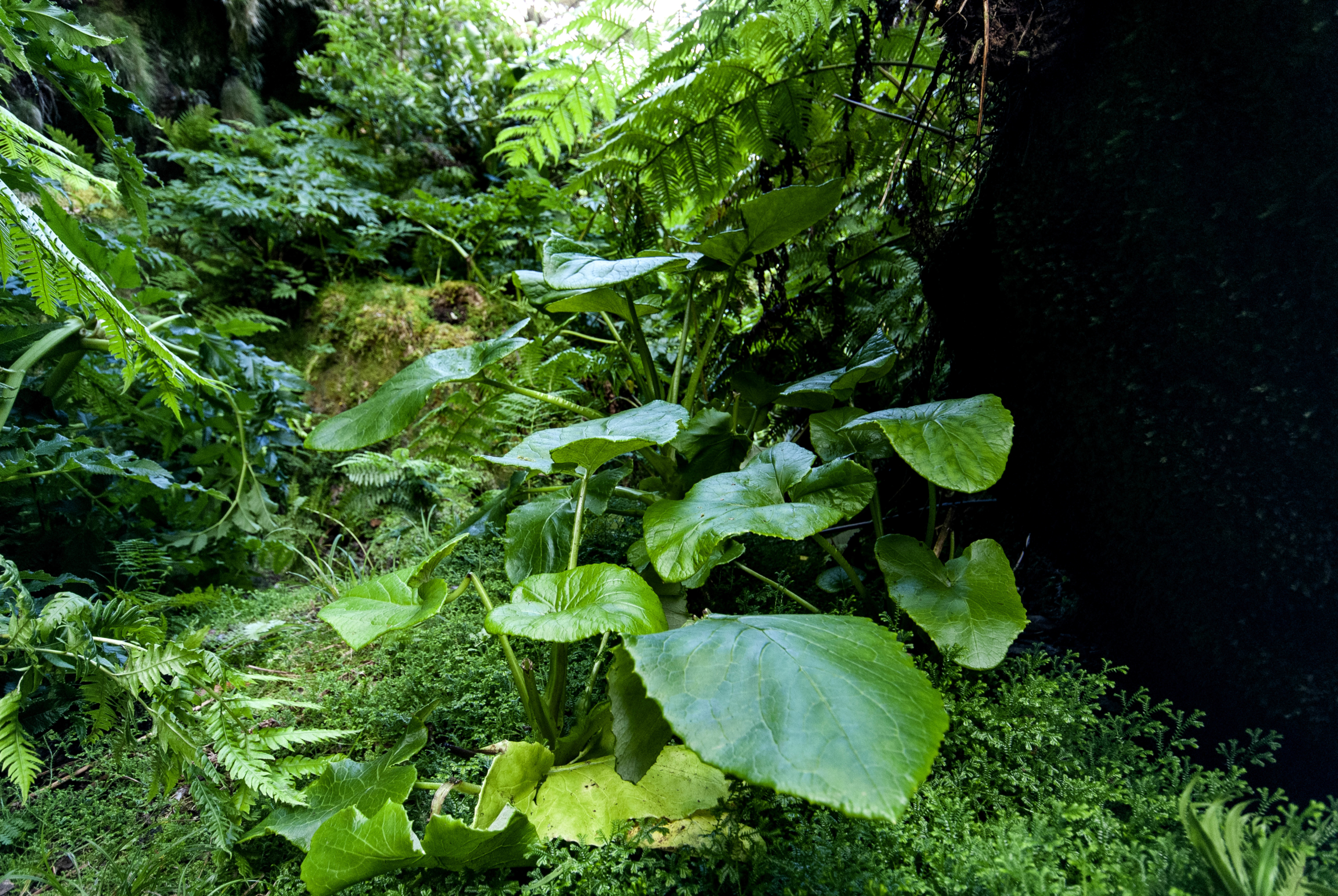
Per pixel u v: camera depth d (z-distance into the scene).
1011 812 1.14
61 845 1.33
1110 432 1.41
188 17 4.82
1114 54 1.26
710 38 2.21
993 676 1.54
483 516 2.06
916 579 1.47
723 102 2.18
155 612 2.05
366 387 3.85
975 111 1.74
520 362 2.59
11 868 1.25
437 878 1.10
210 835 1.26
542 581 1.22
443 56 5.97
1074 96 1.35
